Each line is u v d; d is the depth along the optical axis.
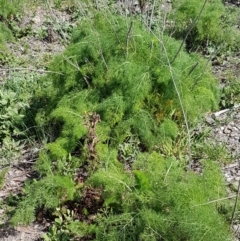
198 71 1.58
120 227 1.02
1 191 1.32
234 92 1.70
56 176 1.16
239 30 2.23
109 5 2.27
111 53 1.54
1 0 2.30
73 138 1.33
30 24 2.42
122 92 1.44
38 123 1.51
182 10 2.08
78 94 1.48
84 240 1.13
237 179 1.31
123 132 1.39
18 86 1.74
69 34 2.27
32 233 1.17
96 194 1.19
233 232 1.07
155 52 1.54
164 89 1.45
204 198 1.03
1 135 1.54
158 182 1.08
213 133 1.51
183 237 0.98
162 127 1.38
